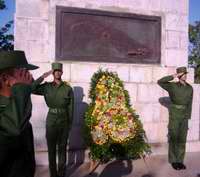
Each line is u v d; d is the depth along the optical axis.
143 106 7.72
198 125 8.30
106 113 6.23
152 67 7.80
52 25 7.07
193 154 7.92
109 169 6.59
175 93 6.73
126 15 7.62
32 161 2.00
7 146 1.78
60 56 7.11
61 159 5.88
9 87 1.82
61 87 5.79
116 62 7.52
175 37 8.08
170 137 6.90
